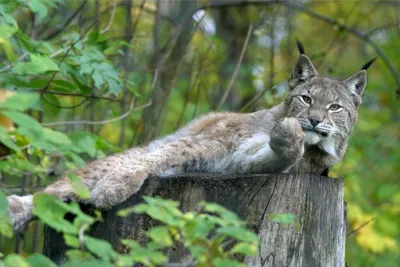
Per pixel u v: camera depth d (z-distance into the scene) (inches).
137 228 315.6
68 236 227.8
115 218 320.2
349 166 618.2
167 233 239.8
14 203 346.6
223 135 395.9
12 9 366.3
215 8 760.3
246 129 400.5
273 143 348.2
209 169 392.5
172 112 647.1
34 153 315.9
